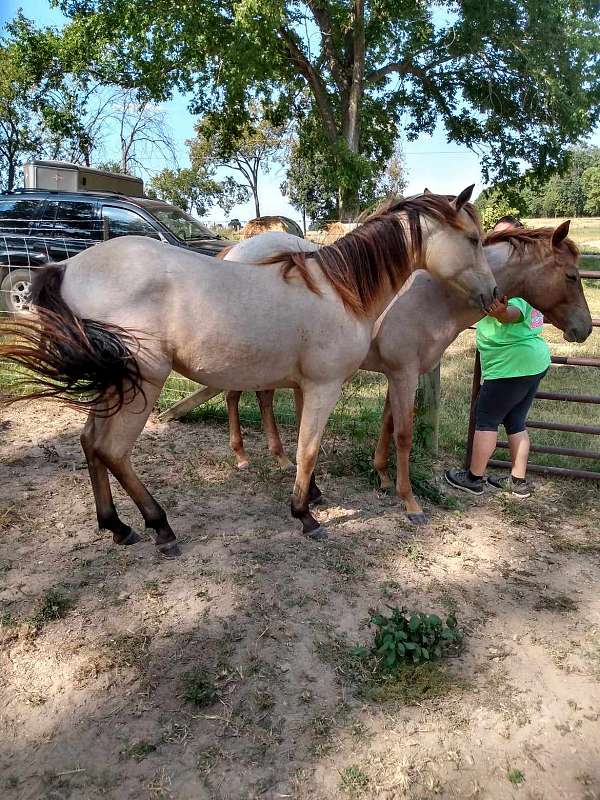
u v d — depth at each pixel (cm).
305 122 2047
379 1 1588
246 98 1741
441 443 512
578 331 378
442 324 361
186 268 276
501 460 481
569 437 539
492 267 368
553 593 310
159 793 193
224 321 276
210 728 217
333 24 1720
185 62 1562
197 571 307
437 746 214
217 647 255
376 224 313
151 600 283
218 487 405
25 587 288
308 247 403
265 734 215
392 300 339
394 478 430
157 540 318
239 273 288
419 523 372
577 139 1719
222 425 531
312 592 296
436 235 316
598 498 426
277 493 399
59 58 1723
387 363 363
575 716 231
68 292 267
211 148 3256
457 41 1689
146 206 881
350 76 1775
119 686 233
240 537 341
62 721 217
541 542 361
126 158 2055
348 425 491
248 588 295
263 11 1289
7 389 558
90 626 264
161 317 272
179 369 296
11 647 250
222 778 199
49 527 342
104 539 332
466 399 648
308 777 200
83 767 201
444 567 327
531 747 216
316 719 222
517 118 1834
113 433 288
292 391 631
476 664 255
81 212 829
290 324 290
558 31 1577
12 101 2006
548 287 370
